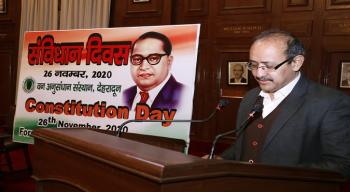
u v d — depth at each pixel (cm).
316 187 113
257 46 155
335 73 454
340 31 448
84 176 113
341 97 156
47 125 354
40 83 363
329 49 454
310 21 462
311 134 154
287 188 107
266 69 154
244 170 97
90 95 338
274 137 159
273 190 104
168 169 84
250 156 169
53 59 360
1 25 662
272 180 104
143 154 96
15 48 659
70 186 121
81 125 338
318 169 113
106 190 103
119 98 323
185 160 91
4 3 660
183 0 538
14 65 661
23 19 650
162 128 299
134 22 573
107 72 332
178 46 302
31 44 372
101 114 330
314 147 155
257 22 491
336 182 116
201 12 525
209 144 511
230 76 507
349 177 140
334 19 450
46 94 359
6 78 663
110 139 122
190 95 294
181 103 296
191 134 530
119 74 326
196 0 528
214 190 92
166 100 302
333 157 145
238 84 502
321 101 155
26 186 417
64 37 357
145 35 317
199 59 527
